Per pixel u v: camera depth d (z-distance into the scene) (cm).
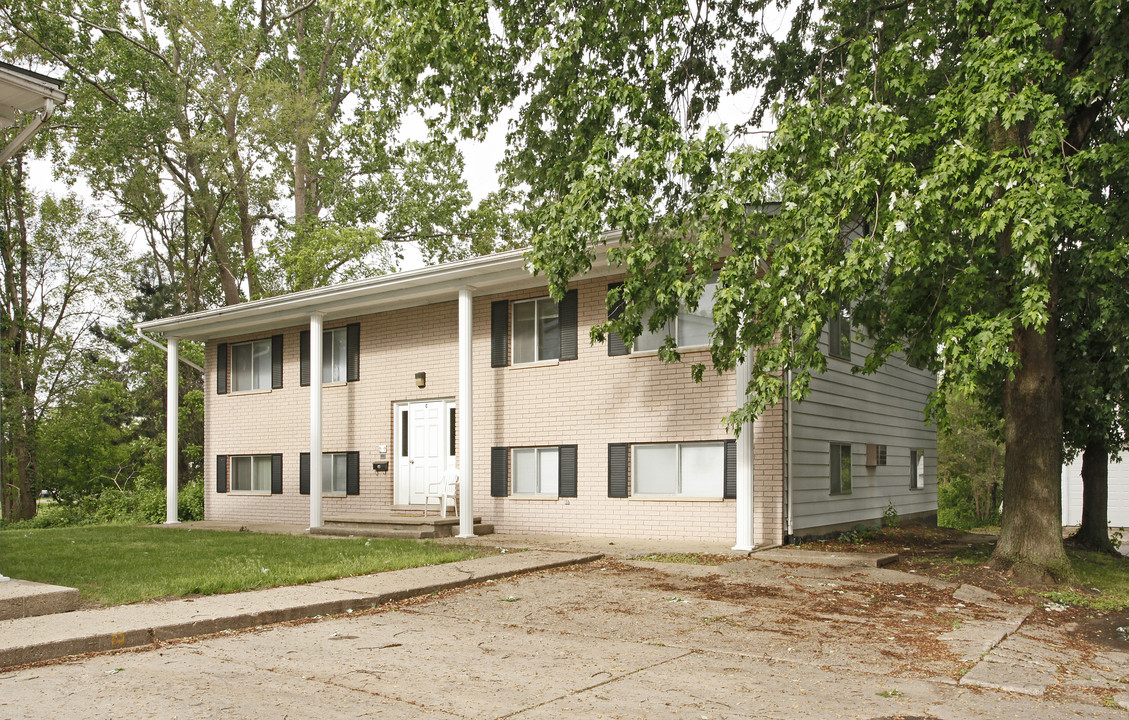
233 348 2180
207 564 1126
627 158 1058
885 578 1025
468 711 505
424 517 1606
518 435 1627
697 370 1084
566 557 1163
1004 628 777
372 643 691
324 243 3088
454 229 3547
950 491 3266
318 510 1723
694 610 832
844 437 1566
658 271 1067
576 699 532
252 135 3100
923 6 1123
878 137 916
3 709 500
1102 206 1092
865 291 981
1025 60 865
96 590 903
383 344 1853
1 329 3077
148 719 480
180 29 3203
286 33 3384
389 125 1320
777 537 1341
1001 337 846
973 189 885
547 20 1155
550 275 1098
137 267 3572
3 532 1870
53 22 2948
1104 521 1537
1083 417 1435
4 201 3172
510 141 1339
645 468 1477
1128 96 1002
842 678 593
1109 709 536
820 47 1377
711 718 496
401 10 1162
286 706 509
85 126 3152
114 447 3425
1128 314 1147
